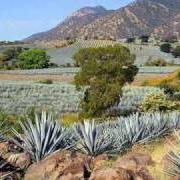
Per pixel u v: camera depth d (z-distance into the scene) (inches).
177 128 762.8
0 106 1585.9
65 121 1233.4
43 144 502.0
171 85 1921.8
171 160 453.1
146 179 379.6
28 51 4936.0
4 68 4626.0
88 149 567.8
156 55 6097.4
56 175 384.5
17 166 437.4
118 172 361.4
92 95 1274.6
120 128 700.7
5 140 554.3
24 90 1619.1
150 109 1311.5
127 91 1624.0
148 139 677.9
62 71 3048.7
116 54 1305.4
